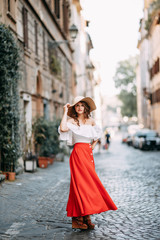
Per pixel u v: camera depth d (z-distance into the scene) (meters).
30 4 15.76
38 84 19.03
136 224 5.42
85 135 5.35
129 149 34.03
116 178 11.13
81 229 5.18
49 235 4.88
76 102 5.37
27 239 4.71
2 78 9.94
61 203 7.12
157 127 43.34
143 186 9.34
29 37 16.05
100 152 29.16
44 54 19.91
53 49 22.69
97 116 81.56
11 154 10.38
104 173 12.71
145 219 5.73
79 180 5.16
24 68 14.94
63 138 5.42
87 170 5.25
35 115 16.97
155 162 17.27
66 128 5.39
